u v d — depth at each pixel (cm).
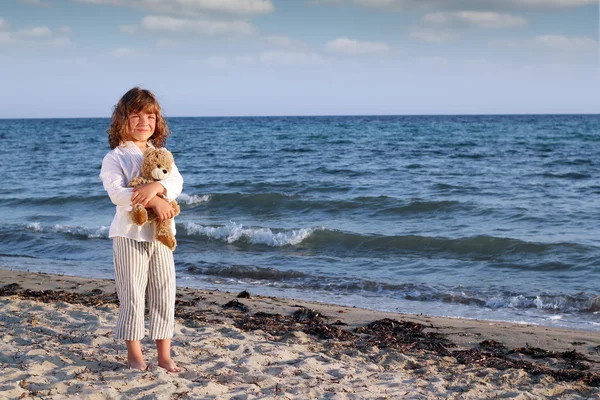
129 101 351
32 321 505
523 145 3931
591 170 2383
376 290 843
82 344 436
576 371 458
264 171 2619
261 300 712
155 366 379
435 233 1231
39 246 1179
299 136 5766
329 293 828
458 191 1870
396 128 7462
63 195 1866
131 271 354
